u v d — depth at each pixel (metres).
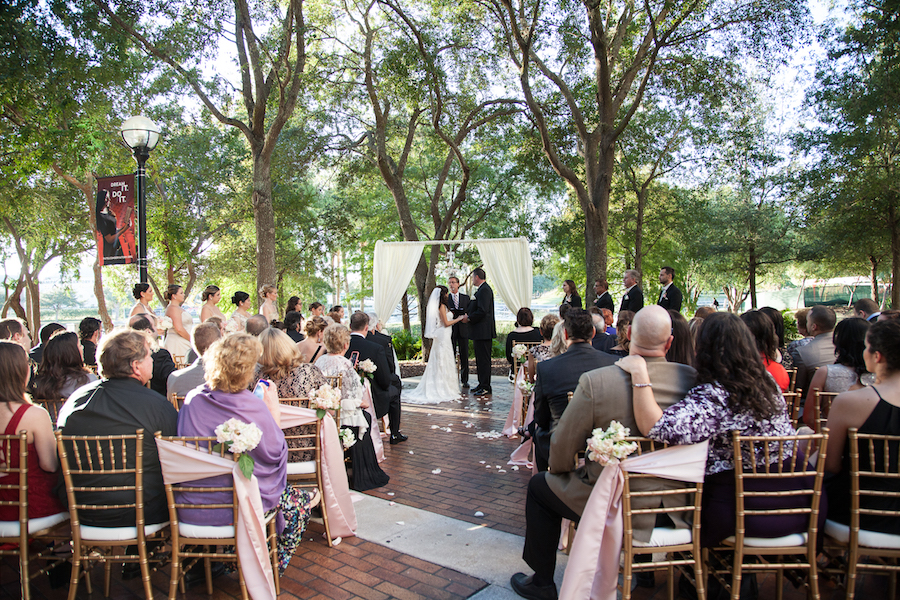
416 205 23.56
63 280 25.94
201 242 23.17
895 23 14.21
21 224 18.41
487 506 4.15
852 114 16.05
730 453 2.39
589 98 13.67
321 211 26.05
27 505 2.62
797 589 2.89
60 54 9.29
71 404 2.71
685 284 27.39
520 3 11.50
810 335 4.83
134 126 7.26
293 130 16.45
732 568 2.45
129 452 2.61
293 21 12.30
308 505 3.23
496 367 12.21
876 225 17.59
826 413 3.34
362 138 16.84
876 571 2.62
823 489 2.58
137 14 10.62
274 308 8.46
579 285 24.92
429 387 8.77
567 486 2.56
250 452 2.66
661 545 2.35
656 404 2.31
